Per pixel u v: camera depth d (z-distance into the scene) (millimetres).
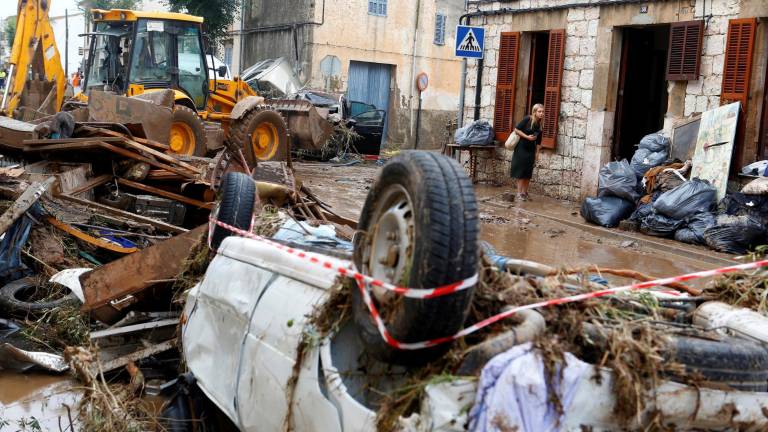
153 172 9523
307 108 18016
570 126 14539
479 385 2482
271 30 29375
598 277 3801
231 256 4293
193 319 4508
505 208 13742
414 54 29250
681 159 12133
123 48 16062
